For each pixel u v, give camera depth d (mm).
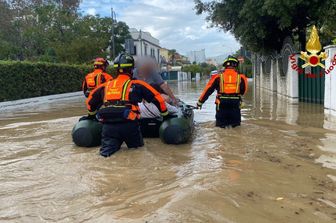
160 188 4250
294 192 4215
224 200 3891
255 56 31109
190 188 4207
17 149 6664
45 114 13414
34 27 40031
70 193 4211
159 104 6461
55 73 25297
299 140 6863
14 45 39969
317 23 17516
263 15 15773
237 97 8117
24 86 21312
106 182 4523
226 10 18203
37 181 4703
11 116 13180
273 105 13992
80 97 24906
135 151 6035
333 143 6617
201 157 5652
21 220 3564
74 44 36594
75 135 6566
